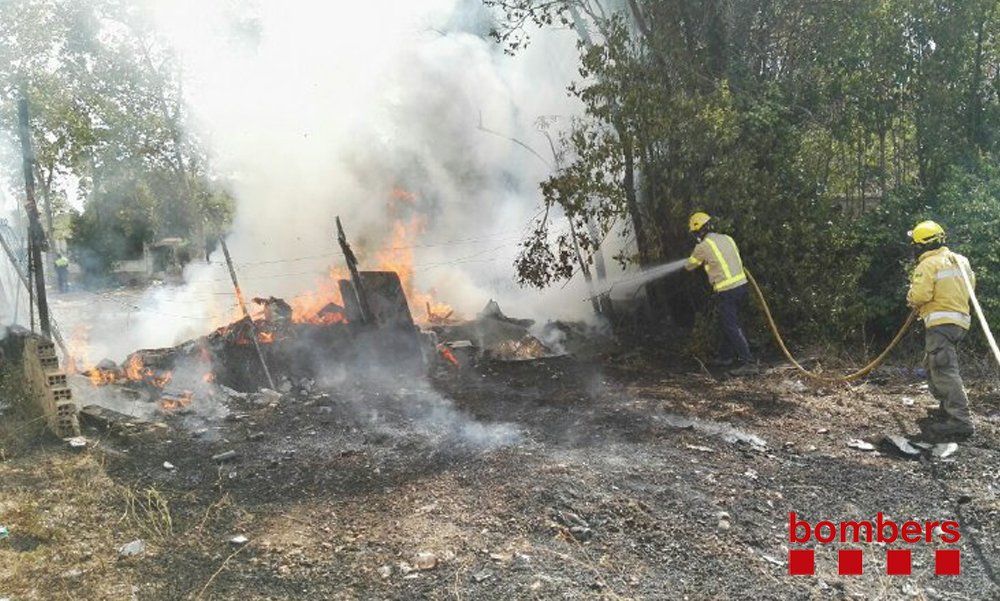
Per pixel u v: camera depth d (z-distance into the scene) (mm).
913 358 7918
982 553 3986
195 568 3840
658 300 9602
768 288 8492
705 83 9258
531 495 4520
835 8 9383
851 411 6395
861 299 8570
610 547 3975
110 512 4508
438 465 5109
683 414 6320
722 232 8367
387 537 4094
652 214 8852
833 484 4871
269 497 4707
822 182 9117
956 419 5680
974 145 9172
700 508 4445
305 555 3934
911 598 3529
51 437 5746
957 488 4797
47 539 4141
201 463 5293
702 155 8484
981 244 7871
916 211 8867
